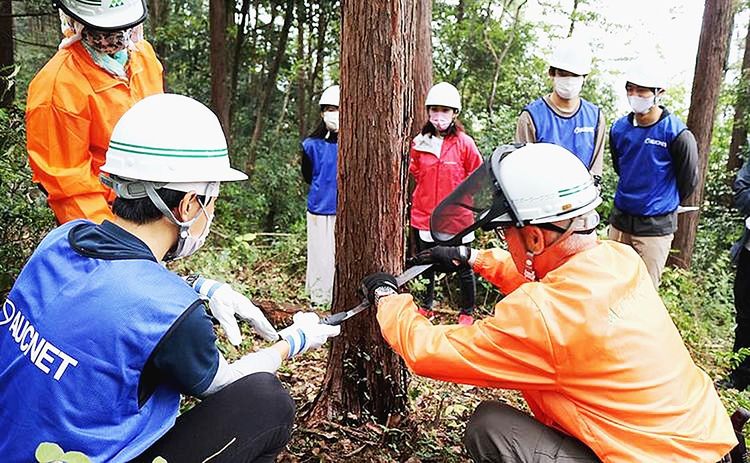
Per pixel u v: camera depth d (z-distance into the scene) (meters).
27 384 1.48
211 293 2.04
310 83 13.55
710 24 7.33
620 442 1.87
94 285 1.49
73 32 2.50
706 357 4.60
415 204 4.74
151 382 1.55
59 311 1.49
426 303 4.79
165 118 1.62
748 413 2.27
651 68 4.12
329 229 4.99
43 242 1.64
